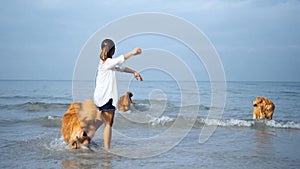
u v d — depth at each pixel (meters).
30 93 20.66
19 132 6.40
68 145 5.05
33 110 10.77
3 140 5.50
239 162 4.22
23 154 4.50
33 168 3.80
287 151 4.95
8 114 9.62
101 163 4.09
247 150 5.00
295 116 9.97
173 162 4.20
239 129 7.30
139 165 4.03
